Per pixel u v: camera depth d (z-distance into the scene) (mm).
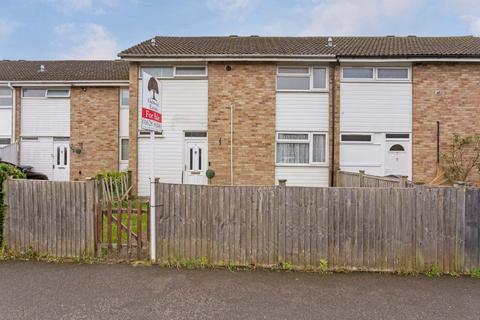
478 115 10680
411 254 4273
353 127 11000
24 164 14344
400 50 11375
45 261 4504
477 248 4215
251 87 10984
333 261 4328
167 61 10930
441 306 3334
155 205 4496
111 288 3689
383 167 10969
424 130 10805
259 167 10977
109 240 4594
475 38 13523
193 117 11125
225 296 3518
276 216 4391
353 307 3301
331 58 10750
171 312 3182
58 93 14453
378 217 4312
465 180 10539
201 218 4453
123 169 14102
